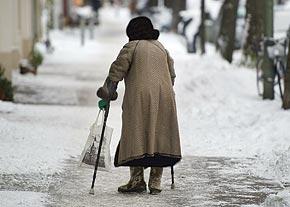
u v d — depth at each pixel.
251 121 28.11
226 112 30.16
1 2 39.69
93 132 18.19
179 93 36.78
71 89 40.91
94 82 45.06
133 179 18.25
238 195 18.05
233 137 25.58
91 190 17.94
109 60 62.75
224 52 51.19
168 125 17.72
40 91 39.25
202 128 27.48
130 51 17.81
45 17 85.25
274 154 21.88
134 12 166.00
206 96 34.84
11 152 21.47
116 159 18.00
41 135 24.73
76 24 111.50
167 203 17.20
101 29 112.50
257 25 45.59
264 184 19.19
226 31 52.03
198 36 69.56
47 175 19.45
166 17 110.00
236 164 21.62
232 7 50.66
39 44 69.88
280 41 33.12
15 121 27.77
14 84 41.97
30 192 17.66
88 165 18.22
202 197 17.83
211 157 22.69
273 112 29.23
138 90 17.55
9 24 39.94
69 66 56.22
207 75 39.19
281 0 85.19
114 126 27.78
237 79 38.22
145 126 17.53
